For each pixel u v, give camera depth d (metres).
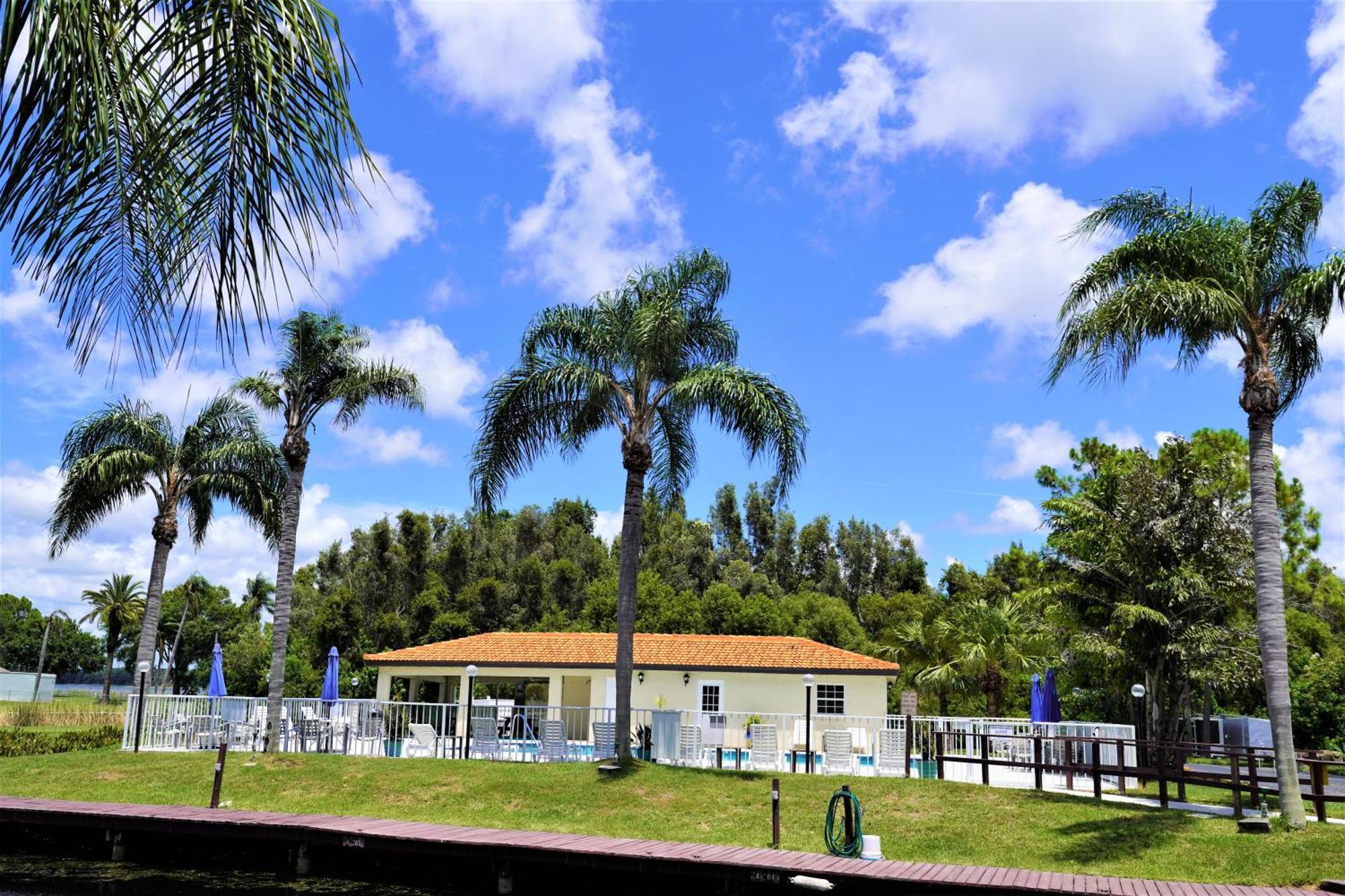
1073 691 33.06
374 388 22.25
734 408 19.81
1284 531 37.53
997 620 29.12
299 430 22.39
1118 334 15.02
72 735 24.52
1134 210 16.06
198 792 18.89
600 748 20.84
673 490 23.36
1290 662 35.72
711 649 28.75
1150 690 22.20
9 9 3.26
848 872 13.02
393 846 14.88
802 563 65.31
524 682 35.66
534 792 18.16
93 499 26.22
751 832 16.17
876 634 55.59
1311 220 15.57
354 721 23.25
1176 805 16.92
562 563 54.38
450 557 54.78
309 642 53.00
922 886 12.62
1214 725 33.72
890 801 17.33
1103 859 14.16
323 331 22.45
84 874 15.92
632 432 20.36
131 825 16.19
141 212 3.91
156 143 3.75
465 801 17.95
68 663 103.06
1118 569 22.91
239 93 3.77
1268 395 15.00
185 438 26.91
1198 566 22.19
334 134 3.81
